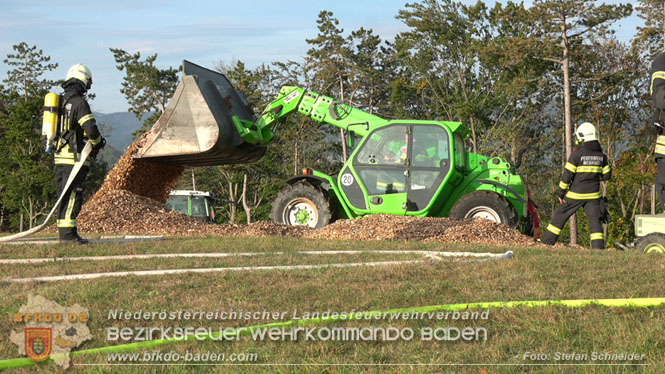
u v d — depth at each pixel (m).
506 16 51.31
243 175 51.47
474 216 13.70
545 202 50.16
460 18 54.34
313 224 14.62
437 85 54.03
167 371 4.21
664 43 46.12
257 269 7.24
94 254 8.68
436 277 6.72
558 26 44.12
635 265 7.32
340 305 5.64
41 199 51.38
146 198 13.77
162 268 7.45
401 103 55.09
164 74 60.00
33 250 8.79
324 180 14.69
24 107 52.81
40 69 70.81
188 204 25.28
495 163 14.40
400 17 54.84
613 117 49.25
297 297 5.93
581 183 11.32
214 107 13.40
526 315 5.13
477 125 50.81
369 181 14.20
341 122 14.64
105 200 13.06
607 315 5.10
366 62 57.91
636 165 44.03
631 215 46.50
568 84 44.34
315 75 54.69
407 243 10.22
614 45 46.56
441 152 13.84
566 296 5.79
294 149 48.78
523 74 48.91
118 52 60.06
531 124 52.03
